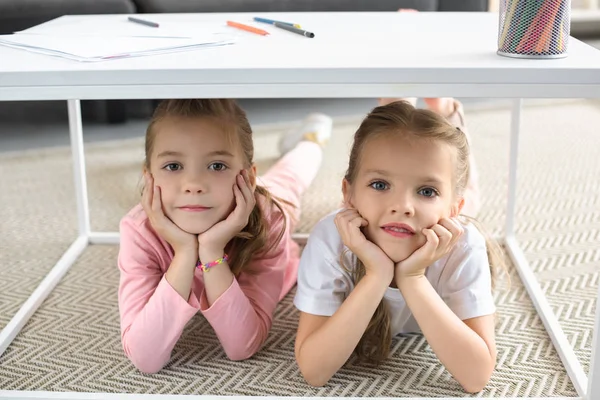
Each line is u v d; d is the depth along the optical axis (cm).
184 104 104
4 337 113
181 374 105
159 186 101
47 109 247
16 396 96
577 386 100
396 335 115
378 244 97
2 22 188
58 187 180
